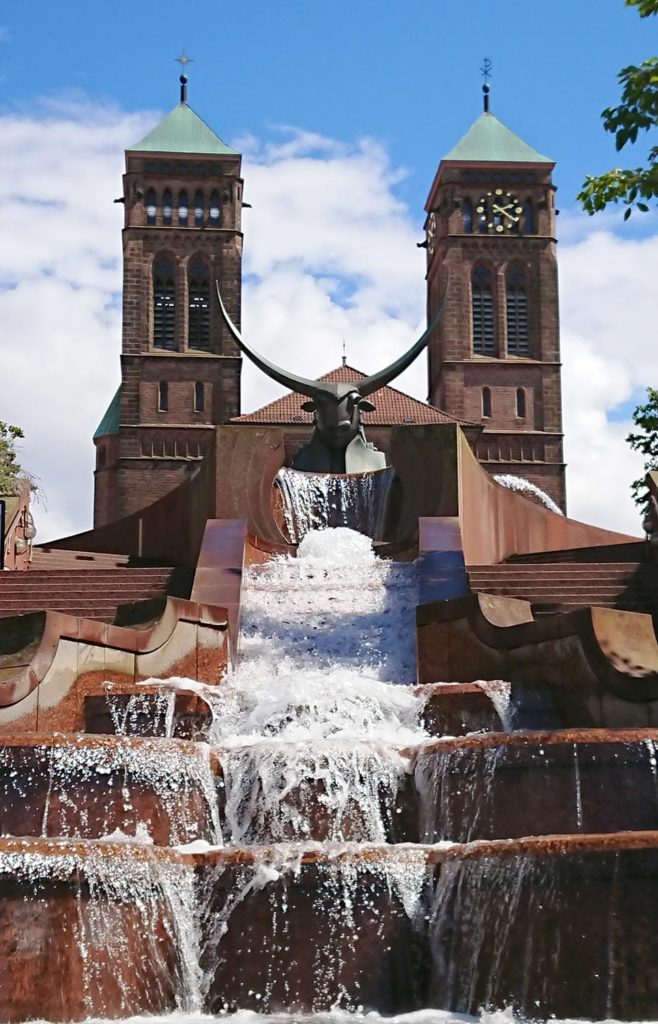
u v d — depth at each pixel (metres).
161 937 15.20
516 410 118.44
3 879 14.52
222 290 117.62
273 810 18.05
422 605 23.91
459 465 30.58
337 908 15.36
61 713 20.75
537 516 37.41
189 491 34.31
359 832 18.02
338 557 30.30
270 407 100.00
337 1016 14.81
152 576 28.23
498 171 121.38
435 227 125.19
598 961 14.37
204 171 119.06
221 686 21.94
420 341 37.31
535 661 21.27
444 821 17.83
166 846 16.45
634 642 20.41
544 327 119.81
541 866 14.80
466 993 14.95
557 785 17.19
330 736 19.48
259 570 28.72
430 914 15.39
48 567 35.78
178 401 115.50
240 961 15.30
